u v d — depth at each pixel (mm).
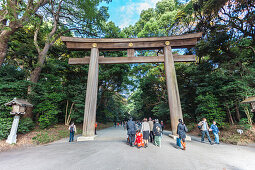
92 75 8898
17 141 7051
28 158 4227
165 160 3947
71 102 14055
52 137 8617
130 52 9555
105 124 28625
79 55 17438
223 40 10984
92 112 8305
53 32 13031
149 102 23000
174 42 9312
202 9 12547
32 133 8555
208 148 5777
